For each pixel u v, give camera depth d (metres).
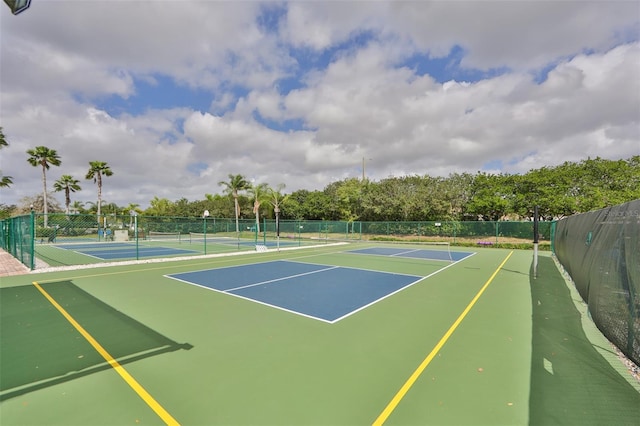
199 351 4.36
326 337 4.90
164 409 2.99
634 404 3.12
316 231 36.91
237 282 9.44
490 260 15.59
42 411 2.96
